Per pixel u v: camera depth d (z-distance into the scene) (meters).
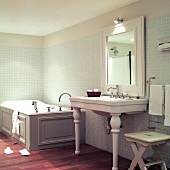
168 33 3.02
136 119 3.46
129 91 3.58
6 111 5.08
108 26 3.91
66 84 5.12
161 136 2.79
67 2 3.46
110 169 3.18
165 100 2.92
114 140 3.05
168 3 3.01
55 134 4.23
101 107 3.18
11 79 5.67
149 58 3.28
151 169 3.14
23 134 4.22
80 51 4.66
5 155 3.77
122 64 3.70
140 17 3.35
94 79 4.29
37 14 4.07
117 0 3.38
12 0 3.36
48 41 5.82
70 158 3.64
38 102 5.53
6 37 5.61
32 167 3.25
